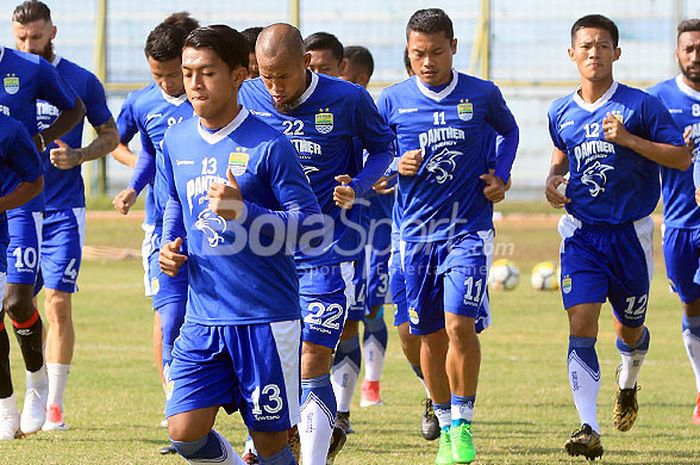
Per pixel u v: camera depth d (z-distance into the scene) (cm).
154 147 1877
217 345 1211
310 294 1528
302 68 1465
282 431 1235
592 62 1783
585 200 1820
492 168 1873
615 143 1788
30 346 1881
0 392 1822
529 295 4469
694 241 2127
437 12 1773
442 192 1769
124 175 7400
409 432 2020
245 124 1217
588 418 1691
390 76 7425
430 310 1800
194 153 1221
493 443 1888
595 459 1742
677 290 2164
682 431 2014
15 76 1775
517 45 7331
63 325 2030
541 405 2281
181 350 1223
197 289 1227
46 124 2058
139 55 7344
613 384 2595
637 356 1934
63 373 2005
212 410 1212
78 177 2092
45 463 1642
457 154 1767
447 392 1775
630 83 7356
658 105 1786
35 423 1880
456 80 1788
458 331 1705
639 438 1939
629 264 1820
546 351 3080
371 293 2283
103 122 2000
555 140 1875
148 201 1916
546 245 5731
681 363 2898
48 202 2064
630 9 7325
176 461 1670
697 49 2117
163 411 2167
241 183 1202
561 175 1888
